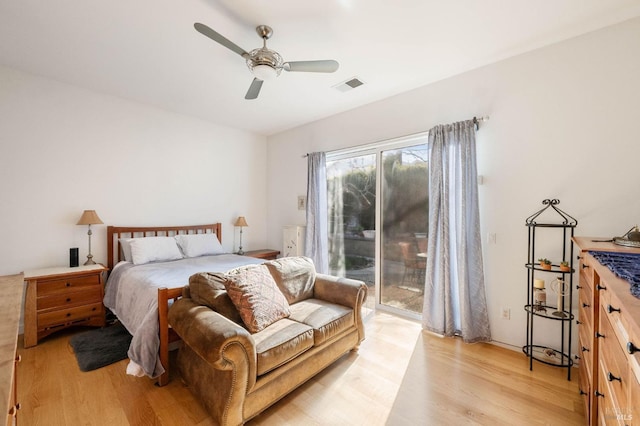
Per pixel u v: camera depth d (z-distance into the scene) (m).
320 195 4.04
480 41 2.25
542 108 2.34
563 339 2.25
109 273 3.31
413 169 3.24
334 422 1.67
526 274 2.43
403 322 3.12
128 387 1.96
